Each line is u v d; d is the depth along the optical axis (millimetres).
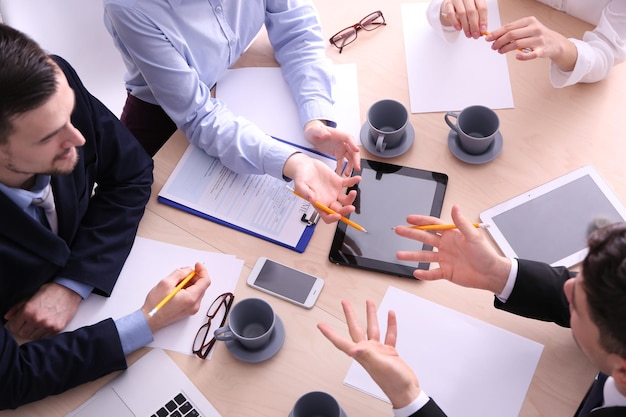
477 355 1112
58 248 1216
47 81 994
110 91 1931
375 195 1302
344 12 1591
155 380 1133
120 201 1323
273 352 1137
